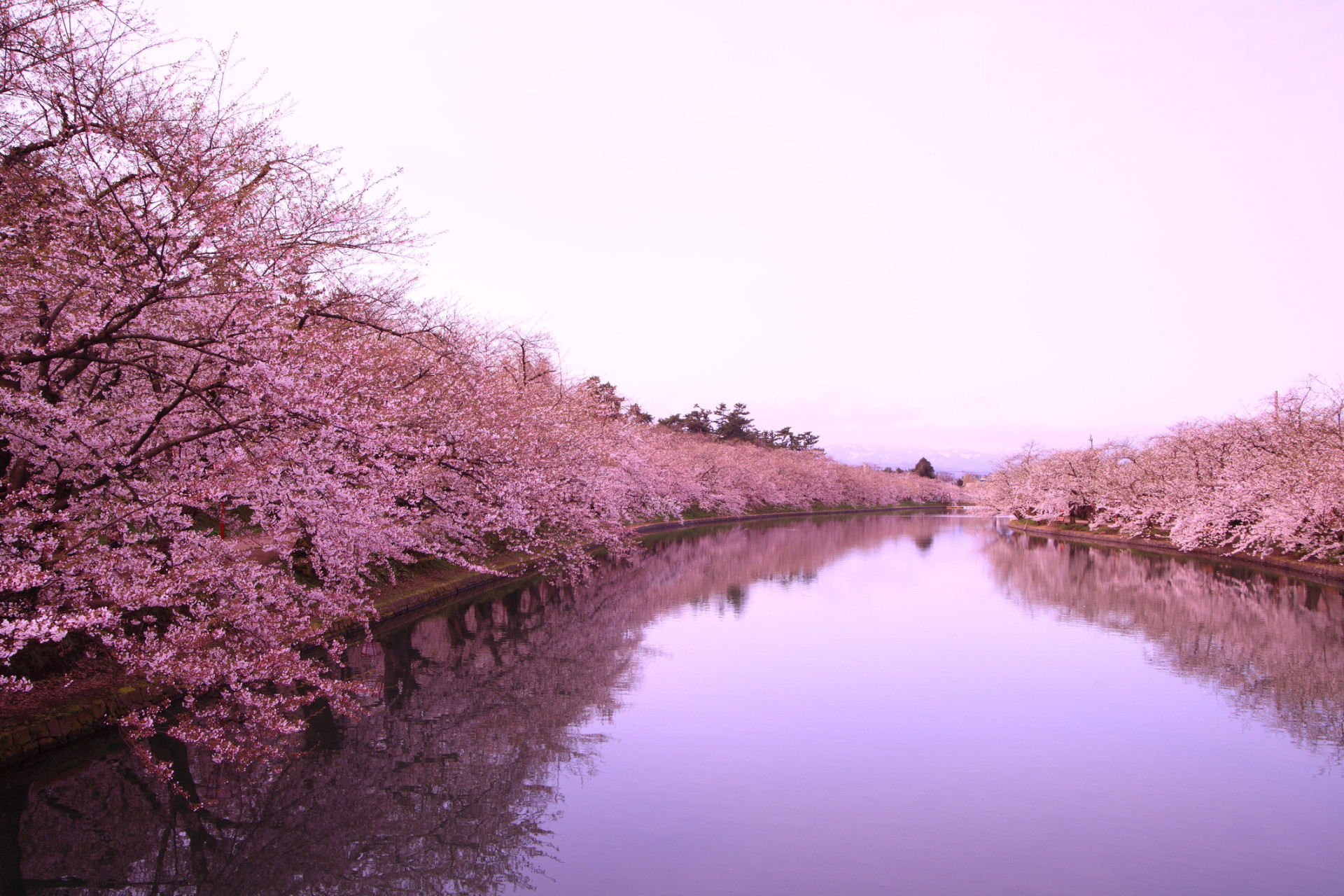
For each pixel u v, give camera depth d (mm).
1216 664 15633
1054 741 11102
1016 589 26750
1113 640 18078
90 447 9422
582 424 27078
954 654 16594
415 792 9250
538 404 23641
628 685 13906
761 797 9086
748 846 7840
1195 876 7246
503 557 26859
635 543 37656
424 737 11047
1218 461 38969
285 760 10117
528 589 25188
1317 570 28844
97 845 7879
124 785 9109
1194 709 12570
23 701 9359
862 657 16281
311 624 12297
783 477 91062
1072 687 13953
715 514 72312
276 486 11008
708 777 9719
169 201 8992
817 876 7238
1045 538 54594
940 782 9578
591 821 8453
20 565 8000
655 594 25188
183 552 9688
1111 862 7523
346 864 7578
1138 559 37375
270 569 10938
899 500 133500
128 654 8852
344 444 12273
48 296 9234
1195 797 9078
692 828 8297
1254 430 38094
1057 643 17734
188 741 9188
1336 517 28281
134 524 10414
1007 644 17594
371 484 13109
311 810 8734
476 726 11547
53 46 9016
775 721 11922
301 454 10852
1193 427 44156
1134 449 54938
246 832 8195
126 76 9641
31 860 7578
